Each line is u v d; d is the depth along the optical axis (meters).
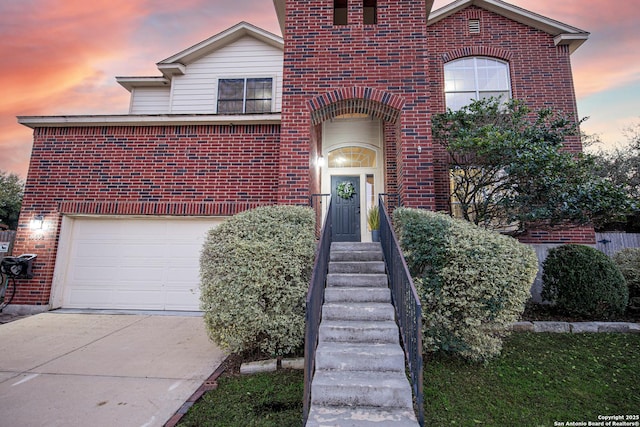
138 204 7.06
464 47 8.38
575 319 5.52
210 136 7.28
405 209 5.01
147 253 7.17
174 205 7.04
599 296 5.34
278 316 3.78
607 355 4.15
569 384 3.41
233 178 7.09
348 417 2.63
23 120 7.23
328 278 4.53
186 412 2.90
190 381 3.58
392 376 3.03
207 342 5.00
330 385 2.86
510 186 5.87
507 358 4.06
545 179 5.30
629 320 5.46
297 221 4.50
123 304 7.02
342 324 3.66
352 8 6.77
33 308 6.71
